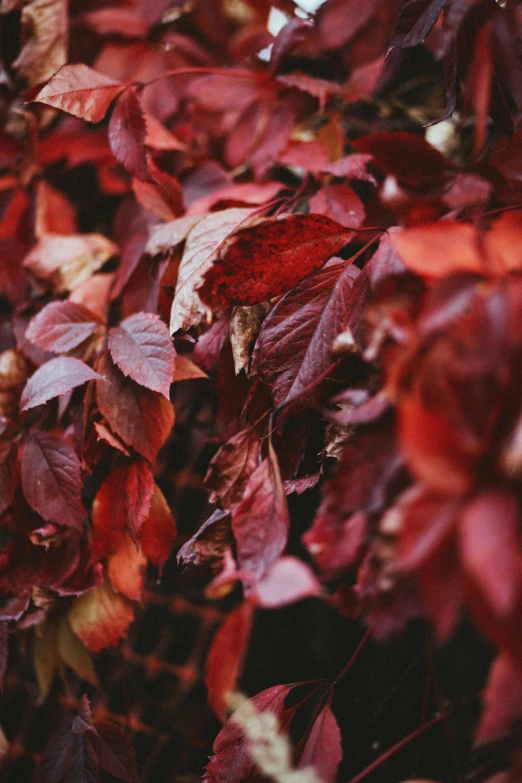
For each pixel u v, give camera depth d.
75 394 0.70
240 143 0.82
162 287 0.72
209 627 0.83
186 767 0.80
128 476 0.68
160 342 0.66
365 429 0.53
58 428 0.76
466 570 0.49
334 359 0.62
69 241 0.79
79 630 0.72
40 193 0.86
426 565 0.49
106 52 0.90
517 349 0.50
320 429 0.64
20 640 0.76
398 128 0.85
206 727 0.80
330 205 0.69
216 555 0.62
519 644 0.49
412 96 0.88
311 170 0.75
